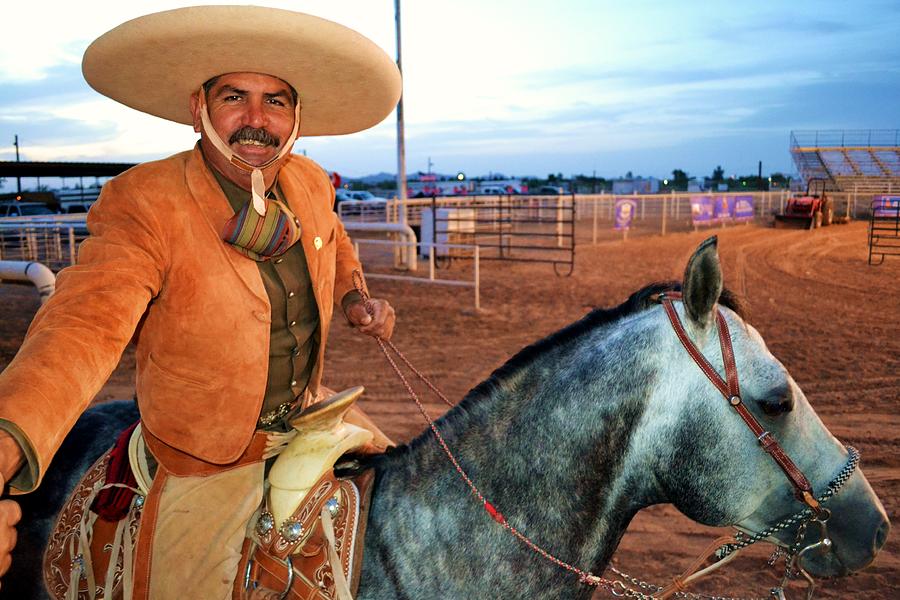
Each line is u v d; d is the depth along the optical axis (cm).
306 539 204
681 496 208
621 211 2416
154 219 193
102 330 171
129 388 802
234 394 199
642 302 225
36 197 2656
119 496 216
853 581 448
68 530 221
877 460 621
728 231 2816
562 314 1220
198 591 201
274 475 209
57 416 151
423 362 926
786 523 208
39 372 154
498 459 216
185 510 204
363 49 209
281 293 209
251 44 197
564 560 210
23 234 1758
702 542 502
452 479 217
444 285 1533
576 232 2752
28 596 234
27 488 151
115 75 214
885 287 1495
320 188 236
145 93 226
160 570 202
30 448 145
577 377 215
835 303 1320
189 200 200
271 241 197
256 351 200
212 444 201
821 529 205
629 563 473
